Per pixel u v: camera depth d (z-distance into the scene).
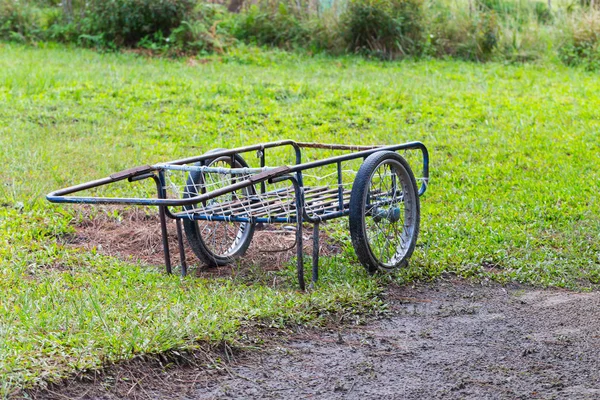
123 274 7.29
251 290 6.82
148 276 7.22
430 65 20.17
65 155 11.57
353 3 21.16
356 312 6.53
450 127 13.88
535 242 8.54
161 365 5.34
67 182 10.30
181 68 18.72
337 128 13.73
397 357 5.76
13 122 13.27
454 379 5.41
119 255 8.09
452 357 5.77
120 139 12.73
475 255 8.03
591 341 6.03
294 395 5.17
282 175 6.75
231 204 7.35
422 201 10.03
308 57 20.80
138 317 5.82
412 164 11.52
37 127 13.09
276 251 7.82
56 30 21.98
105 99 15.15
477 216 9.44
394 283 7.26
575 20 21.94
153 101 15.12
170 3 21.02
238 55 20.31
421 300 6.96
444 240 8.52
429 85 17.25
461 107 15.25
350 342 6.00
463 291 7.22
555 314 6.62
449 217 9.34
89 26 21.61
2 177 10.31
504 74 19.03
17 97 14.95
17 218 8.77
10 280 6.90
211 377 5.36
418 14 21.44
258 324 6.05
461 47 21.28
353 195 7.08
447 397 5.16
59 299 6.27
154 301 6.29
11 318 5.71
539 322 6.46
